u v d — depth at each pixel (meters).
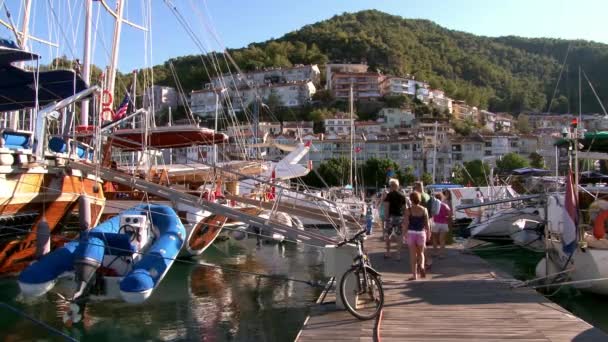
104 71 19.66
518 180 28.61
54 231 12.06
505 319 7.68
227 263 17.78
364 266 8.00
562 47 181.75
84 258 9.11
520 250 20.52
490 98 151.50
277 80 129.12
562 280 11.20
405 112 110.19
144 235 10.60
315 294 12.56
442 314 8.01
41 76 11.14
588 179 18.81
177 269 16.00
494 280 10.57
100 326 9.44
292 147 27.83
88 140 16.02
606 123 28.81
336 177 71.06
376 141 90.75
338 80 123.50
